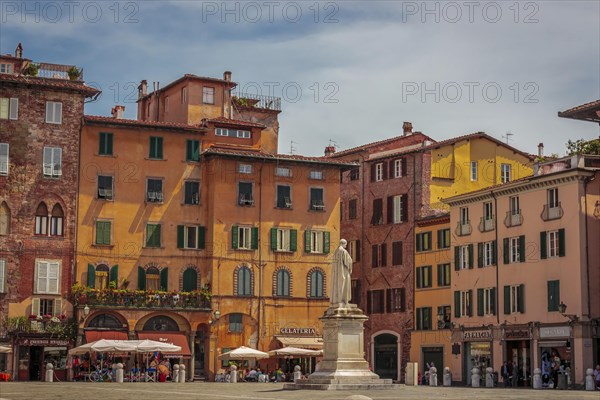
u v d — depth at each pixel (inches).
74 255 3255.4
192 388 2276.1
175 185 3422.7
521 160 3961.6
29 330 3134.8
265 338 3454.7
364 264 3983.8
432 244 3683.6
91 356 3208.7
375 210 3959.2
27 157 3235.7
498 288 3292.3
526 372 3152.1
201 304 3361.2
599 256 2982.3
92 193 3307.1
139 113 4030.5
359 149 4101.9
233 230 3447.3
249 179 3499.0
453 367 3491.6
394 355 3823.8
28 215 3213.6
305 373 3499.0
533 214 3161.9
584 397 1966.0
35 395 1845.5
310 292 3543.3
